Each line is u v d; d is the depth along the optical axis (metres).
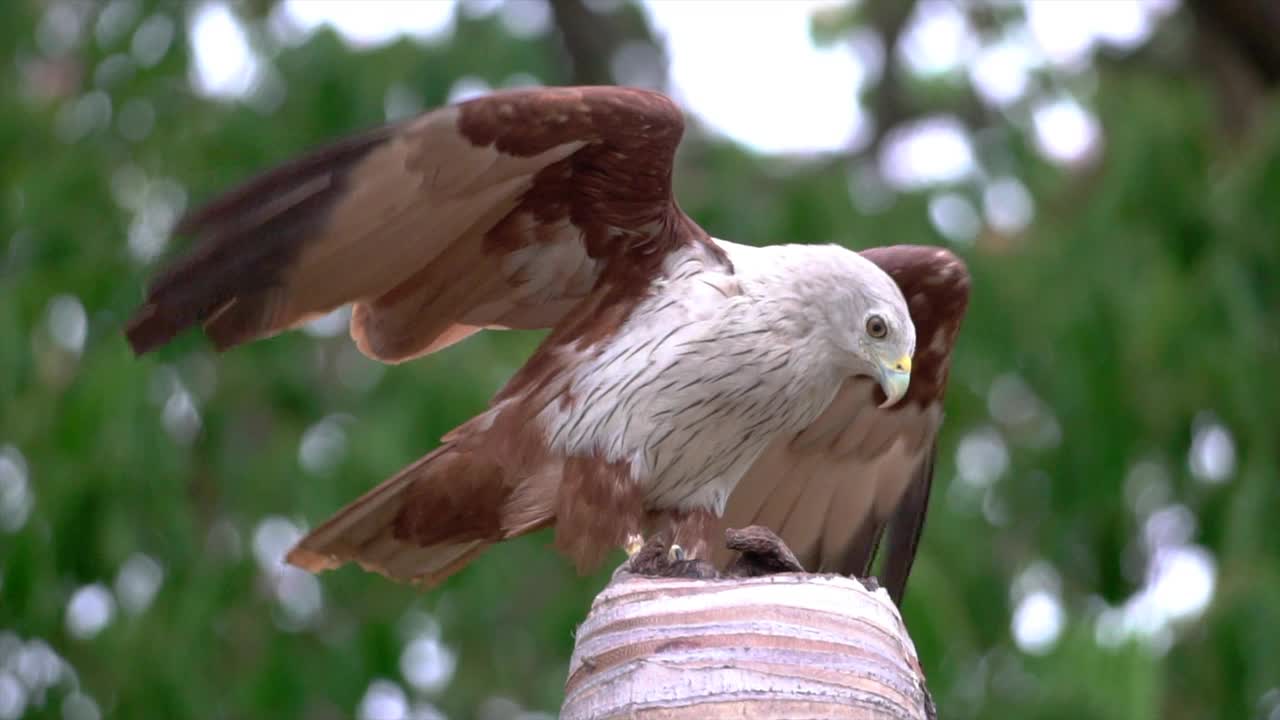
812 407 9.31
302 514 14.10
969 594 15.07
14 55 16.11
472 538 9.17
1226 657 14.38
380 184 8.59
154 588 14.35
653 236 9.12
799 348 9.09
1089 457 15.23
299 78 14.70
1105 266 15.20
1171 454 15.38
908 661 7.03
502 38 14.80
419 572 9.28
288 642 14.76
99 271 14.50
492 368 14.38
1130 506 15.52
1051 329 15.16
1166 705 15.16
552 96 8.56
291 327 8.73
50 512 13.75
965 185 16.17
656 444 8.96
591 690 6.95
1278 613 14.24
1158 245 15.27
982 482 16.05
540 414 9.02
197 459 15.09
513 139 8.59
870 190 15.98
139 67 15.70
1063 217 16.48
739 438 9.14
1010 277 15.36
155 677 14.07
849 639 6.86
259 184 8.37
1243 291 15.00
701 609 6.90
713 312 9.02
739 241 15.12
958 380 15.19
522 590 16.17
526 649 16.28
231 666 14.76
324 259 8.67
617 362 8.98
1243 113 19.23
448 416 14.06
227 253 8.38
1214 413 15.38
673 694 6.79
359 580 14.92
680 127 8.73
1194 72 20.14
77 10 16.86
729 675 6.78
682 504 9.22
